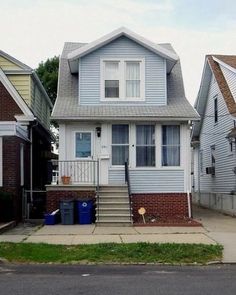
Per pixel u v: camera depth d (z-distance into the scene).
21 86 24.06
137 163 21.59
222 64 28.25
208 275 10.39
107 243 13.70
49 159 29.75
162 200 21.33
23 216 21.34
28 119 22.88
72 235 15.80
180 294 8.55
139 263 11.76
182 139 21.64
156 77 22.33
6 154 19.70
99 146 21.66
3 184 19.62
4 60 24.16
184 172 21.50
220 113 28.61
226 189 27.56
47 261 11.90
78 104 22.11
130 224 18.33
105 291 8.80
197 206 32.44
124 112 21.50
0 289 8.98
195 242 14.22
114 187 20.22
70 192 20.28
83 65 22.20
